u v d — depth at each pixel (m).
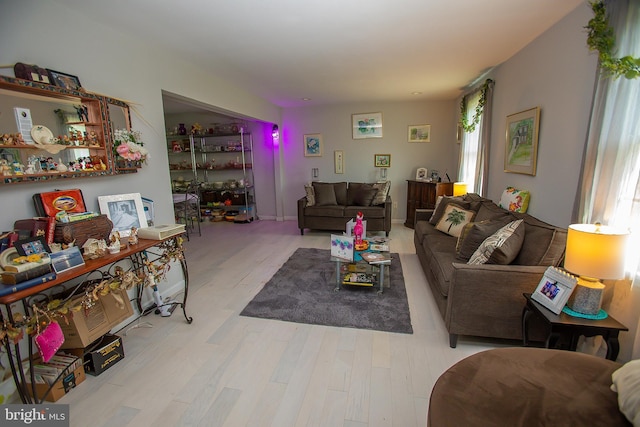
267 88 4.36
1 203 1.64
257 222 6.38
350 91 4.67
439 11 2.12
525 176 2.86
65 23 1.94
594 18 1.76
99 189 2.20
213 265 3.77
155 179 2.73
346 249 2.84
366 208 4.99
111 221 2.08
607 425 0.91
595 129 1.81
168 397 1.69
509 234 2.15
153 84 2.68
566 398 1.01
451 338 2.07
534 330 1.91
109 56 2.25
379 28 2.38
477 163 3.99
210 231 5.62
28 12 1.74
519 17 2.24
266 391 1.72
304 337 2.23
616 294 1.73
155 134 2.72
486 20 2.28
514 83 3.06
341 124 5.95
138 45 2.51
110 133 2.19
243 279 3.31
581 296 1.59
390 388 1.72
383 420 1.51
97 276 2.26
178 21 2.18
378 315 2.51
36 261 1.43
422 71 3.61
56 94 1.84
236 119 6.41
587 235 1.55
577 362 1.19
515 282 1.89
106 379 1.83
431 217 3.96
